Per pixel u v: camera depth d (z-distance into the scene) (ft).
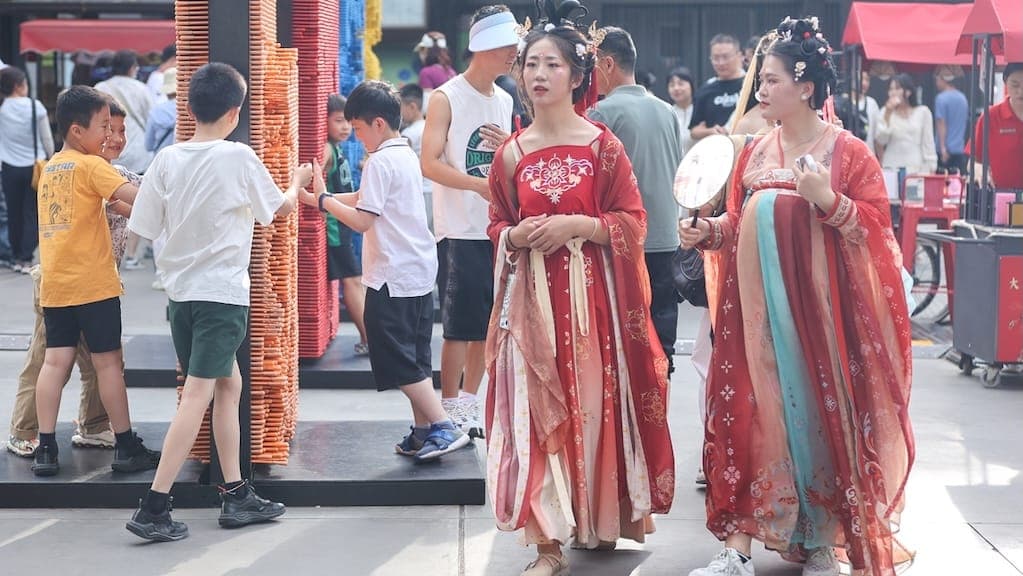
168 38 58.70
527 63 16.44
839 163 16.17
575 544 17.81
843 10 56.18
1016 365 29.55
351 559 17.17
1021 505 19.74
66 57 64.28
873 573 15.79
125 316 36.68
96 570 16.67
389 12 58.80
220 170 17.61
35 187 46.06
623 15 56.90
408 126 37.37
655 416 16.71
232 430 18.35
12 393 27.12
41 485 19.21
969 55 40.27
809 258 16.02
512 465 16.19
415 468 20.10
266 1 19.47
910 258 38.55
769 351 16.19
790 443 16.12
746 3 56.59
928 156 45.29
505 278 16.71
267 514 18.54
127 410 19.76
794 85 16.19
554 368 16.14
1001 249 27.86
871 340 15.88
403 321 20.34
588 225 16.19
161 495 17.70
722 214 17.60
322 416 25.49
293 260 21.06
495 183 16.81
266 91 19.79
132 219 17.90
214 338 17.70
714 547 17.88
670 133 22.06
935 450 23.03
